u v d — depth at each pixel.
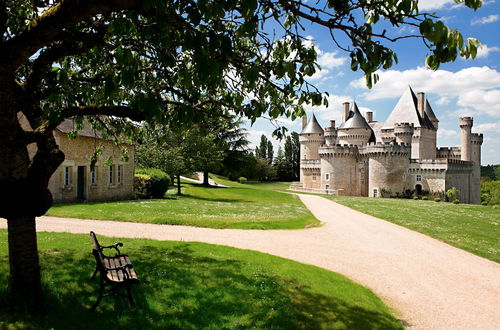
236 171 61.97
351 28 4.48
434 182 52.84
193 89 5.45
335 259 12.48
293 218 22.22
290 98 6.57
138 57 6.68
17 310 5.33
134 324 5.46
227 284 7.74
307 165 66.31
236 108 6.18
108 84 3.76
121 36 6.18
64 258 8.66
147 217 18.09
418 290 9.85
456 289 10.09
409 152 55.09
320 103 5.22
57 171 21.75
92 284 6.91
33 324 5.05
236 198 39.81
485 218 27.50
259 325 5.94
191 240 13.36
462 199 58.22
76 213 17.88
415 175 54.47
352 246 14.94
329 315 6.84
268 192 50.72
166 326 5.51
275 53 6.11
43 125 5.70
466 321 7.89
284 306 6.85
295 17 5.42
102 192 26.23
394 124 58.16
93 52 7.03
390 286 10.05
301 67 5.27
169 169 36.34
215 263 9.46
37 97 5.63
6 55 4.55
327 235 17.27
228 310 6.42
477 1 3.73
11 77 5.06
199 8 3.62
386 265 12.19
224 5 3.97
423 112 63.53
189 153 38.78
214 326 5.72
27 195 5.27
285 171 100.62
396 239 17.28
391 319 7.36
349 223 22.36
